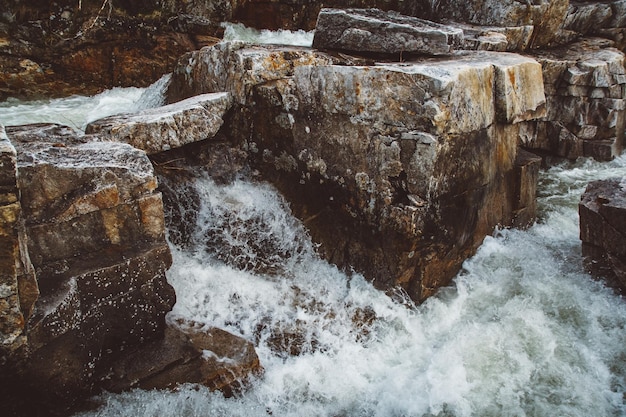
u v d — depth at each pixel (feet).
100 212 8.26
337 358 10.16
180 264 11.10
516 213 13.39
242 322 10.46
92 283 8.04
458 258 11.87
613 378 9.63
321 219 12.25
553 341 10.32
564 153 20.12
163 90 16.74
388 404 9.33
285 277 11.80
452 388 9.36
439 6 20.90
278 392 9.33
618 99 19.43
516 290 11.60
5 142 6.71
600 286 11.46
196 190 12.27
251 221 12.39
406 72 10.17
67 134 9.79
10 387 7.47
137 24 20.81
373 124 10.81
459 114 10.32
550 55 20.07
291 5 24.67
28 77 19.27
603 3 22.48
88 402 8.16
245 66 12.55
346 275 11.87
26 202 7.69
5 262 6.76
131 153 8.71
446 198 10.82
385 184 10.82
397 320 11.02
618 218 10.92
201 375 8.84
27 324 7.23
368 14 14.02
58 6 19.31
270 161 12.94
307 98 11.77
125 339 8.73
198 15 22.34
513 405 9.20
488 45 16.80
